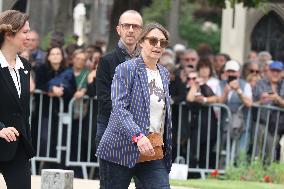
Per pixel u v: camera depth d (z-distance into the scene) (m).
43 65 26.66
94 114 26.55
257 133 27.77
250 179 26.11
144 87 14.91
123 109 14.72
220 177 26.66
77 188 20.80
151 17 73.19
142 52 15.11
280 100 28.08
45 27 51.22
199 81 27.28
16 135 14.44
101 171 15.30
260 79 29.28
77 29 50.44
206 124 27.23
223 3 30.52
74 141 26.66
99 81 18.06
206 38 79.94
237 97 27.44
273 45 44.00
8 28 14.73
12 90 14.82
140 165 15.10
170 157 15.17
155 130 14.98
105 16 52.28
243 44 45.28
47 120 26.56
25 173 14.83
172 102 26.88
